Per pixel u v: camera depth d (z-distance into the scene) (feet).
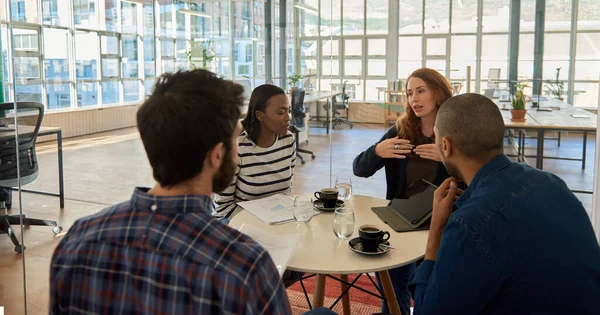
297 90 13.56
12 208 9.09
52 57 12.29
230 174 2.60
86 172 13.37
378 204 7.03
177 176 2.38
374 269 4.75
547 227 3.34
